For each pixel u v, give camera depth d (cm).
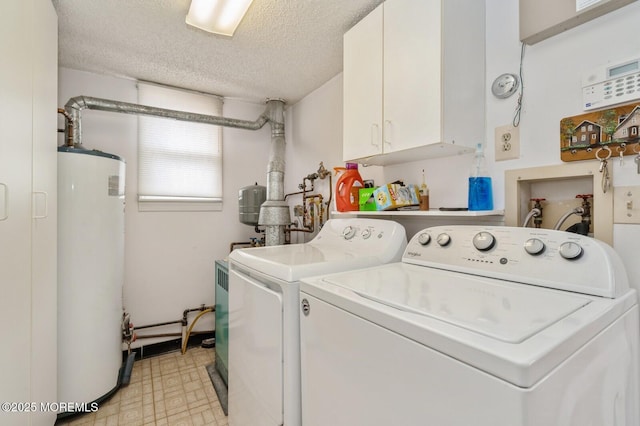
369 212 171
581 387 59
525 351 50
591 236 110
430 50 125
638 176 97
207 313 286
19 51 108
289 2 158
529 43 123
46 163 141
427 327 60
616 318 75
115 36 188
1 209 94
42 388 134
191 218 282
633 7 98
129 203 255
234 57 214
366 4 160
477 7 137
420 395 61
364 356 74
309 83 256
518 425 47
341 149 235
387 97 146
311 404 95
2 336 95
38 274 129
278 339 108
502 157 132
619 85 99
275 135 279
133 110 230
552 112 117
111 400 194
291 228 287
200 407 188
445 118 123
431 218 167
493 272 103
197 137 284
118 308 201
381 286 92
